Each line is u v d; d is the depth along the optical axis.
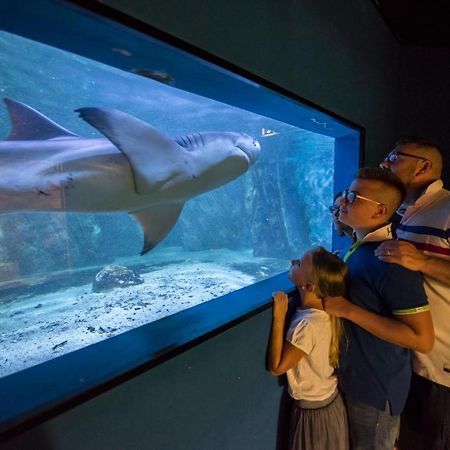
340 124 2.43
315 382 1.67
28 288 5.61
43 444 0.87
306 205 12.88
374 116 3.06
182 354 1.27
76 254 8.72
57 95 11.72
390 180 1.59
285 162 12.90
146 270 6.84
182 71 1.37
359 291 1.59
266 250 10.73
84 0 0.83
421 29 3.20
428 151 1.93
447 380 1.88
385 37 3.14
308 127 2.66
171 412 1.25
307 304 1.73
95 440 1.00
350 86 2.55
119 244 13.35
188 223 13.16
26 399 0.88
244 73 1.41
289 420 2.09
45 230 7.96
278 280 2.27
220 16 1.30
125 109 13.49
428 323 1.43
